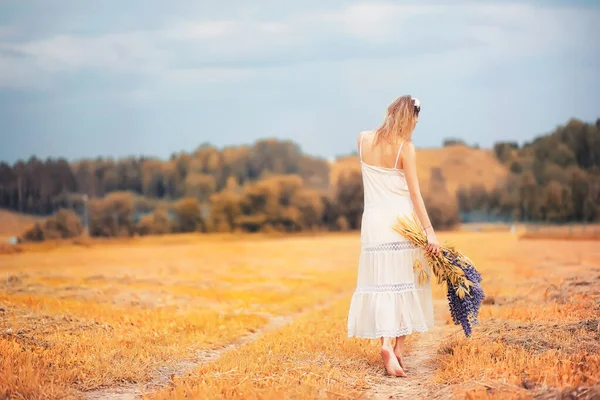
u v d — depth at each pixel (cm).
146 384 617
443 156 10712
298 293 1598
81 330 834
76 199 9044
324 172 11125
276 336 819
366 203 641
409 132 627
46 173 8881
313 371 603
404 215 629
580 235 4584
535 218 6297
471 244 4012
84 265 2600
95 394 583
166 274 2008
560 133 6425
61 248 4769
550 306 902
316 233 8494
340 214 8769
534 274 1516
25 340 730
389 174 629
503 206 8738
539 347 641
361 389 563
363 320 628
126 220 8319
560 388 484
